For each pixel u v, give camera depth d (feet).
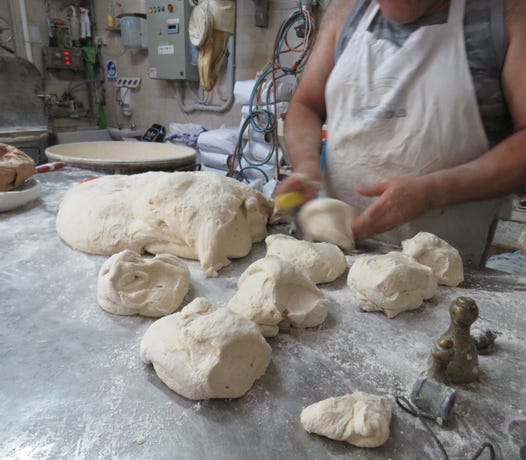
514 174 3.20
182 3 9.98
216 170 9.65
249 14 9.66
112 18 12.41
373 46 3.85
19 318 2.80
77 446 1.85
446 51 3.44
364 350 2.58
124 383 2.24
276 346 2.60
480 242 4.13
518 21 3.17
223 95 10.92
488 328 2.64
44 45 12.32
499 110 3.51
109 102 13.97
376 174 4.03
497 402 2.15
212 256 3.43
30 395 2.14
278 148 8.04
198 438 1.92
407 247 3.43
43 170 5.78
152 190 3.70
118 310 2.84
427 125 3.59
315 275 3.33
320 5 7.77
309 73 4.74
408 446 1.89
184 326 2.26
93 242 3.67
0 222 4.37
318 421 1.92
